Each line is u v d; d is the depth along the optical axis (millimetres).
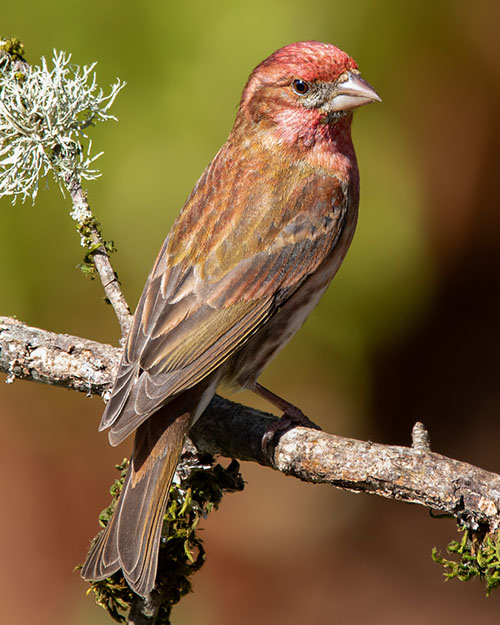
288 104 8703
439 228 12469
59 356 8070
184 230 8359
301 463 7348
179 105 10969
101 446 12281
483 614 12047
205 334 7988
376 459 7016
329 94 8641
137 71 10984
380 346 11883
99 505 12180
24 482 12180
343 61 8664
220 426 7789
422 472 6836
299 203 8586
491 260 12688
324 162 8805
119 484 7914
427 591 12289
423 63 11852
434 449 13062
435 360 12625
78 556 12000
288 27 10977
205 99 10977
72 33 10938
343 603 12211
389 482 6926
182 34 10953
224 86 10953
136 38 10969
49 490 12172
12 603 11750
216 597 12242
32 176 8258
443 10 11727
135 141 11016
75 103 8305
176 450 7547
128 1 10922
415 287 11672
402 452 6957
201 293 8094
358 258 11531
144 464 7477
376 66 11570
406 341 12219
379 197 11555
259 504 12609
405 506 12641
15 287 11336
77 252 11344
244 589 12289
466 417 12922
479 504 6652
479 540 6703
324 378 11930
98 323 11469
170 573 7496
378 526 12594
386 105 11672
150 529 7234
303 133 8711
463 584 12289
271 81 8742
